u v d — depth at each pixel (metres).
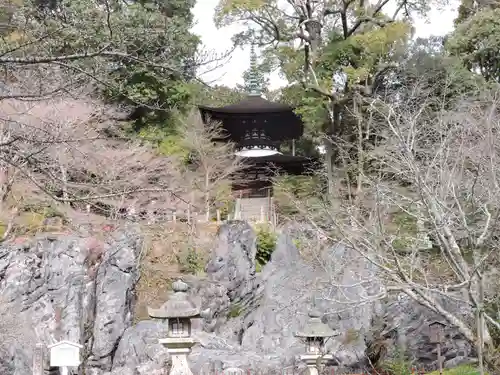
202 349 22.44
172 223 28.52
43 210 23.59
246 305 25.98
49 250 24.20
